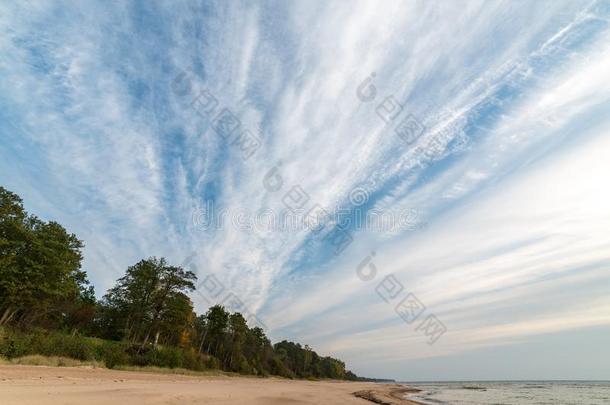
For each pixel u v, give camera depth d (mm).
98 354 39938
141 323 62531
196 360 62250
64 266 46500
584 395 78000
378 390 75500
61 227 48781
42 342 33344
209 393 24625
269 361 114500
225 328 90875
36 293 45250
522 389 112938
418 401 48875
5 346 29109
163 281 63625
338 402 31625
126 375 33156
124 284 63344
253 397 26250
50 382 19719
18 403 12203
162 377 38469
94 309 70438
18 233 44812
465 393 83188
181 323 63375
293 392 39562
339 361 189500
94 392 17375
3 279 42406
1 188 45375
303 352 150375
